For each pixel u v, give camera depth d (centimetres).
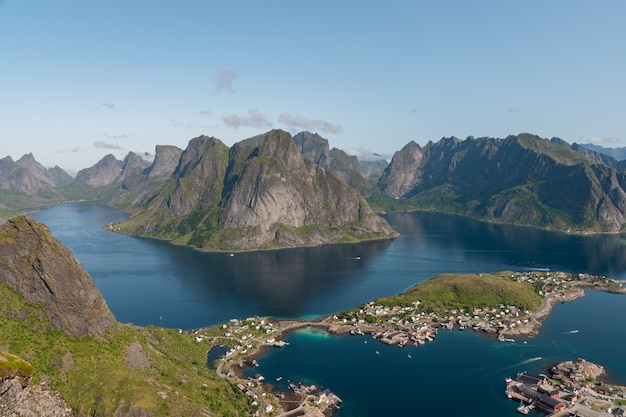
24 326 18550
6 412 9681
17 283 19462
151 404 16638
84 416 16162
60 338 18775
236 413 19312
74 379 17412
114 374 17812
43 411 11238
